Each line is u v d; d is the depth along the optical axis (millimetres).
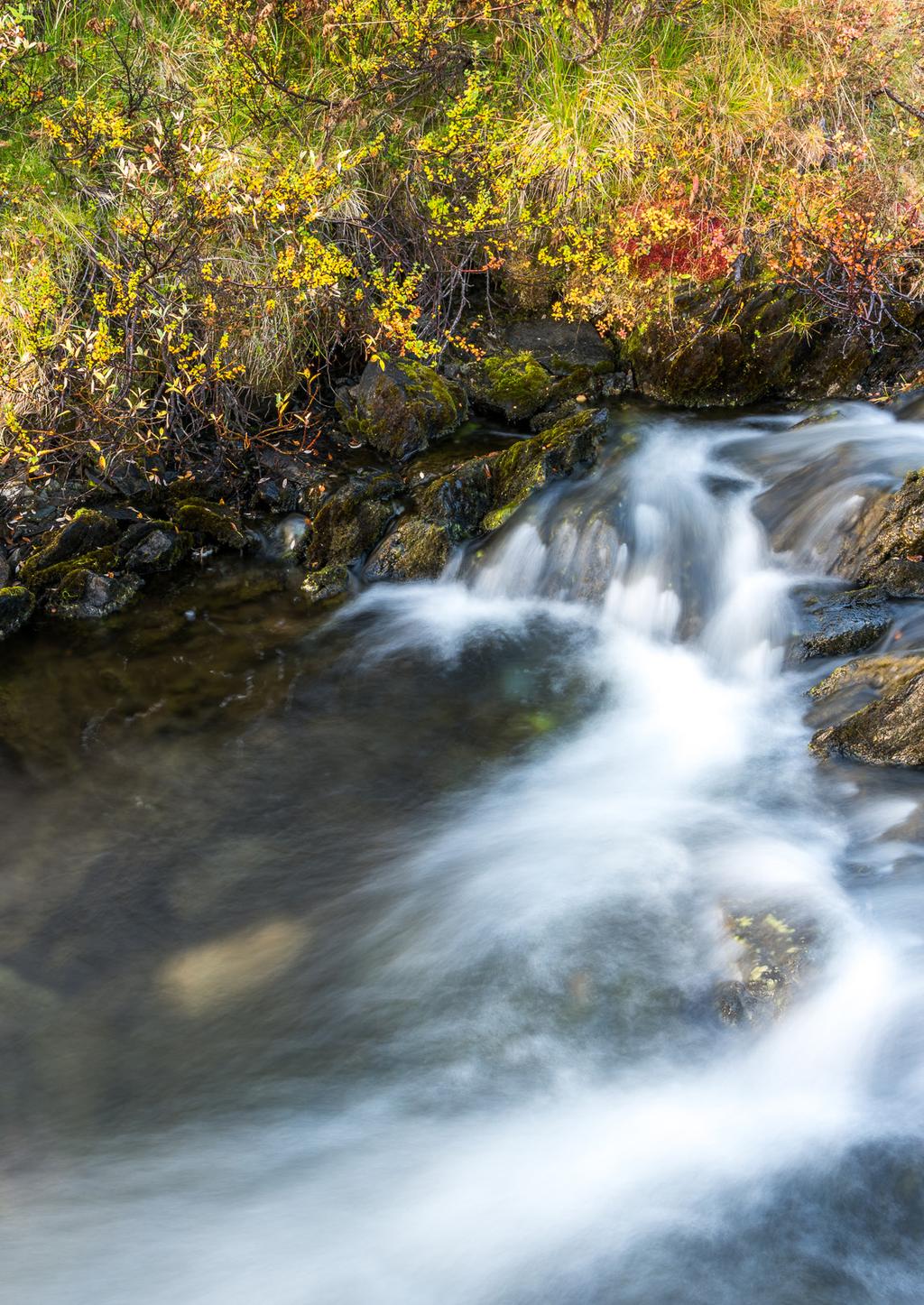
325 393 6840
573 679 5035
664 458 6070
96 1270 2652
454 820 4164
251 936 3650
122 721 4723
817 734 4328
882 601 4898
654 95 7141
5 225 6172
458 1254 2648
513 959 3461
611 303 7082
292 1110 3066
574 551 5539
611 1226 2678
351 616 5449
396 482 5949
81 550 5559
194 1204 2814
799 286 6629
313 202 5980
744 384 6789
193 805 4250
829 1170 2746
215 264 6285
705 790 4227
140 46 6785
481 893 3738
